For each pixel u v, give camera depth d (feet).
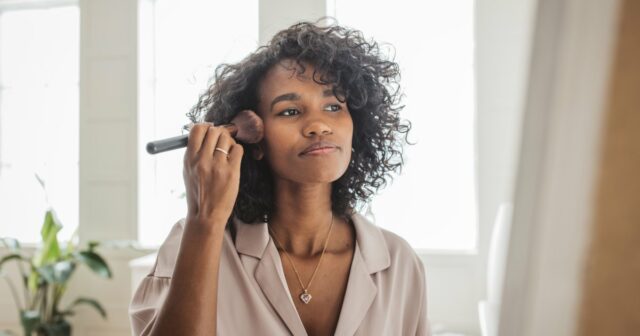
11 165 10.03
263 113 2.21
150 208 9.55
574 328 0.61
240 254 2.19
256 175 2.32
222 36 9.52
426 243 8.86
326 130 2.07
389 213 8.95
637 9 0.59
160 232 9.55
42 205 9.91
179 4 9.64
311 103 2.13
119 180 9.30
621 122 0.59
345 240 2.37
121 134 9.30
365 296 2.14
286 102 2.13
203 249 1.82
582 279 0.61
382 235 2.41
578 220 0.61
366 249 2.26
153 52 9.70
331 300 2.18
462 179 8.79
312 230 2.29
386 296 2.22
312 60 2.16
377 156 2.57
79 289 9.21
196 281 1.79
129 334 9.04
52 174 9.94
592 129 0.61
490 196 8.32
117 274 9.14
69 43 9.96
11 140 10.06
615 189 0.59
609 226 0.59
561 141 0.63
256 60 2.26
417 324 2.35
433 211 8.84
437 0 8.80
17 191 9.99
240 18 9.48
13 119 10.07
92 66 9.39
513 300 0.66
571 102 0.62
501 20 8.29
